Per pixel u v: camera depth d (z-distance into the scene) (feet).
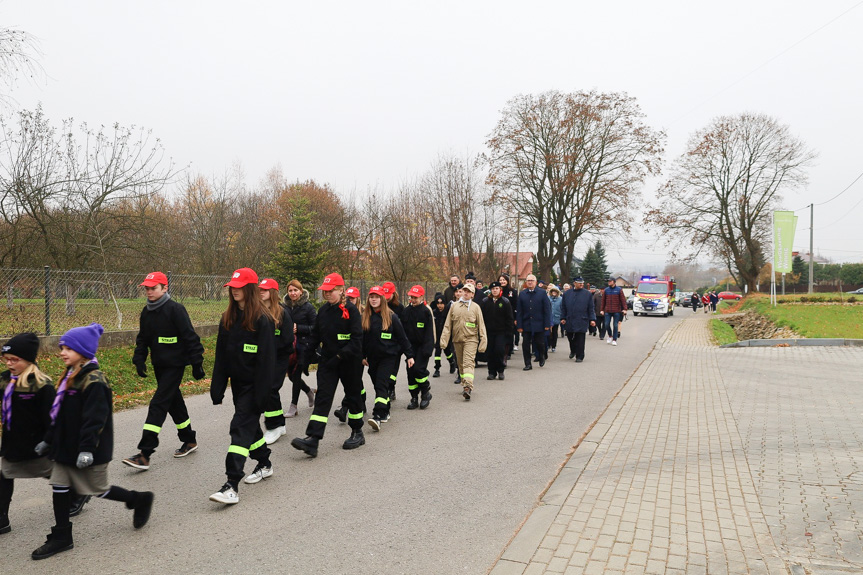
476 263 108.27
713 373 38.60
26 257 53.78
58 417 12.98
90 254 55.57
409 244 106.01
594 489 16.94
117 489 13.64
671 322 100.32
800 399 29.63
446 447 21.75
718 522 14.44
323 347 20.99
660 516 14.85
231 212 127.13
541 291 41.70
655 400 30.04
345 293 23.88
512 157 128.98
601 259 272.10
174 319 19.44
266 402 16.76
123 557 12.67
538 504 15.85
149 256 59.77
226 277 53.21
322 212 149.07
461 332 31.32
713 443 21.77
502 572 11.95
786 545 13.14
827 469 18.56
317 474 18.53
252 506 15.74
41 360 35.29
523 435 23.53
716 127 144.36
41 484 17.60
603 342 62.28
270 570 12.12
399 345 25.05
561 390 33.63
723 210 145.38
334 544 13.41
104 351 38.93
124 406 28.71
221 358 17.02
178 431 20.56
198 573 11.96
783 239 87.86
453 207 108.37
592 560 12.46
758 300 109.40
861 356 43.98
